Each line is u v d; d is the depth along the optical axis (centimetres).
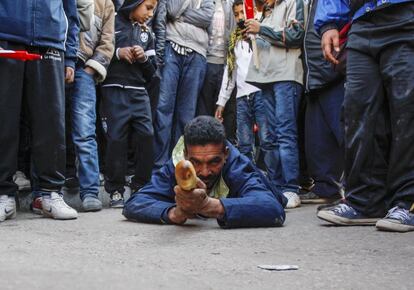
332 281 173
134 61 427
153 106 491
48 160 329
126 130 424
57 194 333
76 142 393
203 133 277
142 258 201
